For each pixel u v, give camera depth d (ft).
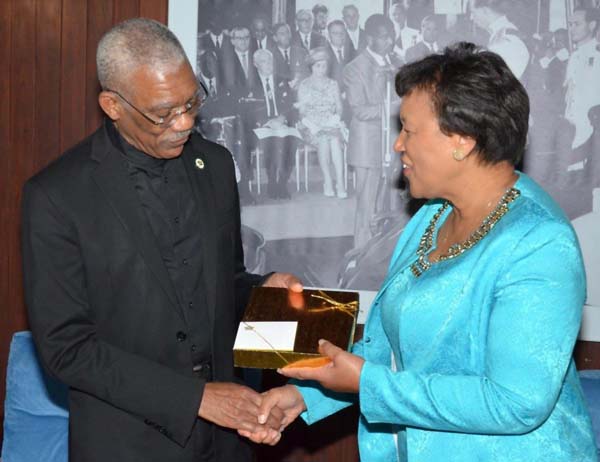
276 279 6.86
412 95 4.87
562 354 4.58
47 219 5.91
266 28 10.59
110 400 5.96
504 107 4.68
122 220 6.03
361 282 10.84
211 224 6.46
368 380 5.08
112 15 11.00
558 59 10.06
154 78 5.62
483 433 4.83
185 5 10.68
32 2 11.07
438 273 5.08
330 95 10.59
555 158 10.21
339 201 10.75
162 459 6.23
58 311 5.93
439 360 5.03
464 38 10.22
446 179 4.98
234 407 5.99
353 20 10.41
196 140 6.81
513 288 4.66
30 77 11.21
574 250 4.67
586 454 5.02
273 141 10.76
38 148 11.31
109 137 6.20
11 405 9.46
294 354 5.49
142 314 6.11
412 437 5.21
